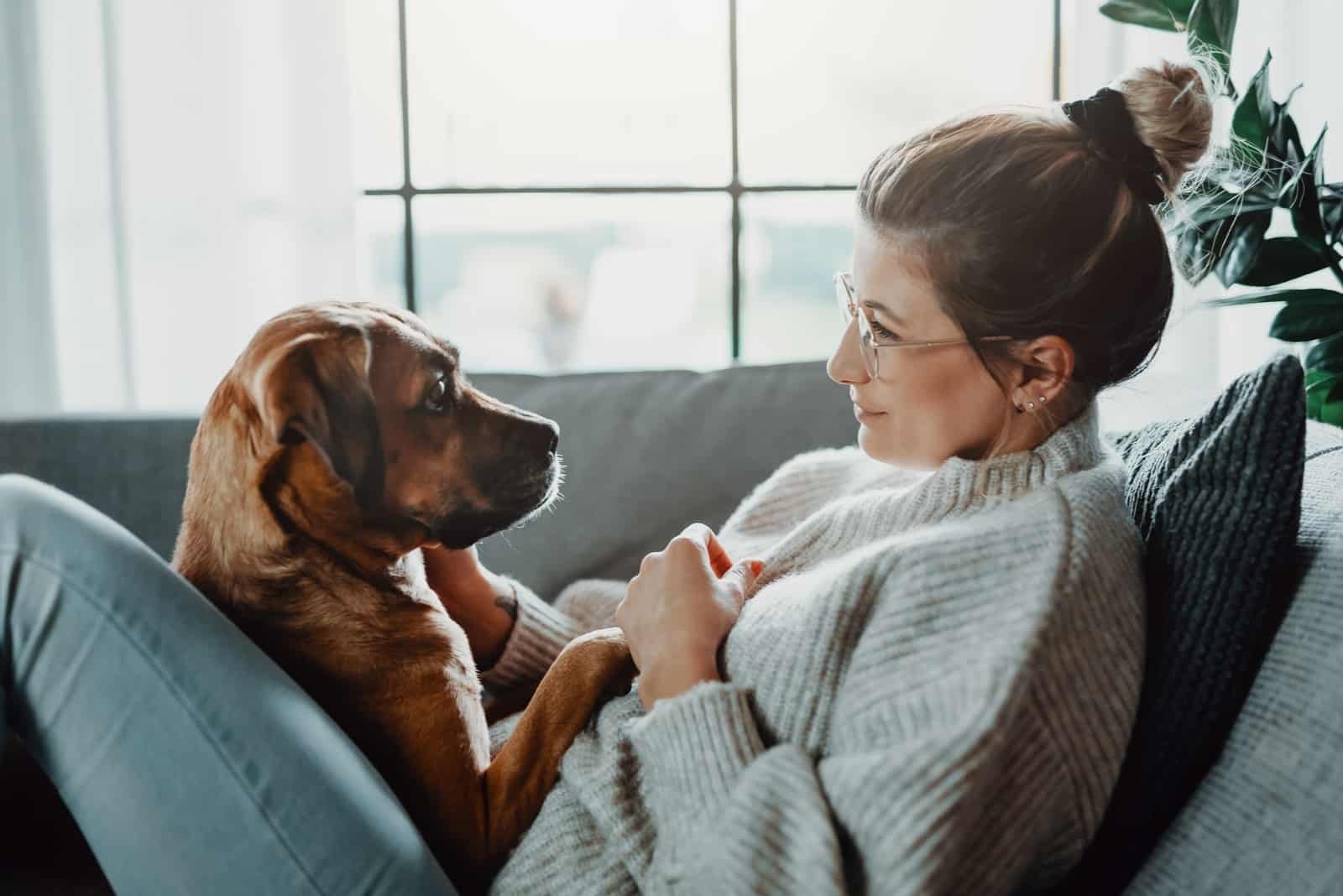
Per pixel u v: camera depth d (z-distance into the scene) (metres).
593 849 0.88
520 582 1.48
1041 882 0.76
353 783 0.81
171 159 2.00
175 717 0.79
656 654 0.89
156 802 0.80
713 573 0.99
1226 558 0.81
